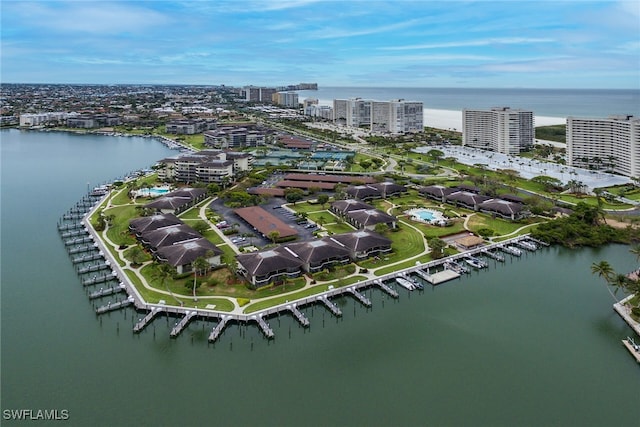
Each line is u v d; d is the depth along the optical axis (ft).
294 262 596.29
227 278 586.45
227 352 464.24
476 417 376.48
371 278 601.62
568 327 506.89
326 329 505.25
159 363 446.19
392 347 472.85
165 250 619.67
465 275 634.43
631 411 383.04
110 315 524.11
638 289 506.07
